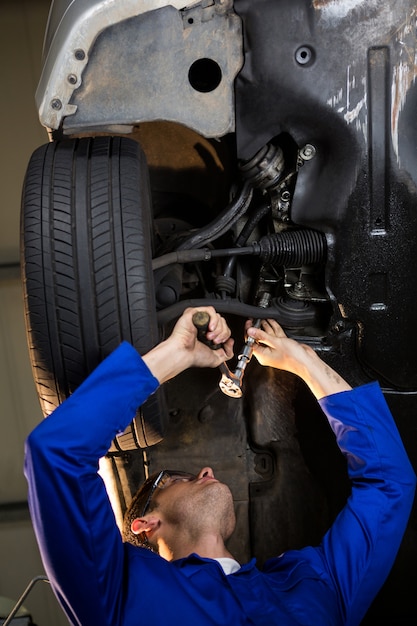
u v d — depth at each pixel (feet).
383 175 7.74
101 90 7.42
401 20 7.48
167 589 6.46
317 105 7.58
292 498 9.79
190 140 8.85
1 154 16.22
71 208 7.27
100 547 6.13
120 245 7.23
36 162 7.59
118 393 6.16
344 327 8.21
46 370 7.48
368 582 7.06
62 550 6.02
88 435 5.99
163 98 7.47
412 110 7.66
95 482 6.10
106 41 7.30
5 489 17.89
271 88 7.55
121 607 6.35
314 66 7.50
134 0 7.18
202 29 7.39
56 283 7.25
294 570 7.06
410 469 7.27
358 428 7.23
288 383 9.29
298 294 8.27
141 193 7.41
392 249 7.89
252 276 8.68
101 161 7.48
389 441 7.25
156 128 8.73
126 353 6.27
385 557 7.11
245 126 7.75
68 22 7.25
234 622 6.47
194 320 6.83
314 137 7.77
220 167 8.95
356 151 7.68
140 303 7.24
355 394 7.30
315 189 7.86
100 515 6.11
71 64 7.29
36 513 6.00
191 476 7.97
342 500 9.55
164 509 7.54
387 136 7.65
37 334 7.38
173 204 9.36
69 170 7.45
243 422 9.70
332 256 7.93
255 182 8.07
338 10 7.42
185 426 9.68
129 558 6.63
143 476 9.71
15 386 17.33
